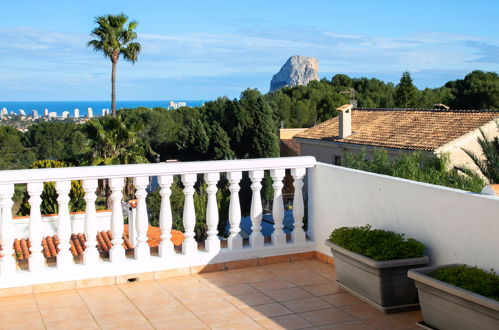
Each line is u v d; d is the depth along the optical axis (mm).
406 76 52594
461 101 48219
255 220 5887
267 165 5832
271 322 4289
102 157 25953
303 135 32438
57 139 48562
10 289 4938
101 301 4801
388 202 4953
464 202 4086
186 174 5523
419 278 3891
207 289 5109
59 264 5105
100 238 12477
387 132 27688
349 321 4289
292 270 5703
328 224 5914
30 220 5012
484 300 3346
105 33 34250
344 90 53406
